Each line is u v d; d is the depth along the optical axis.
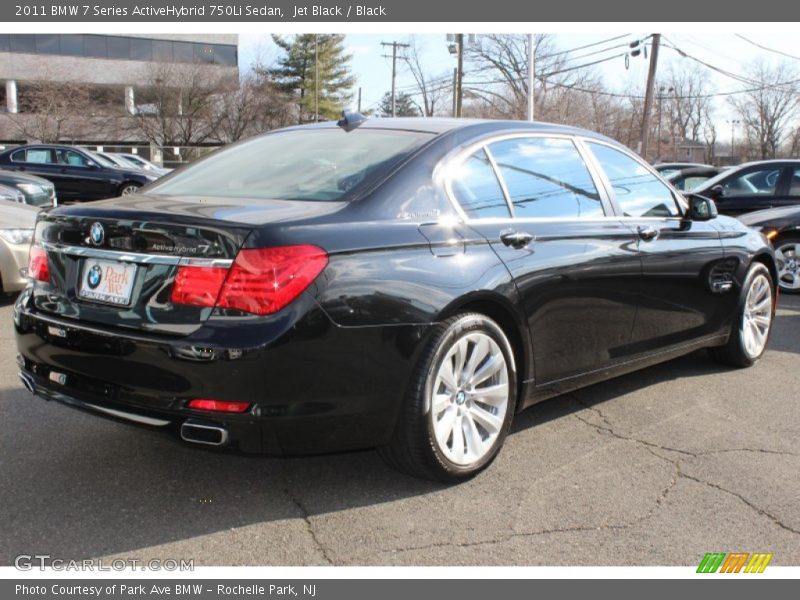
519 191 3.77
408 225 3.21
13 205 7.54
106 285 3.04
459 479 3.38
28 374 3.34
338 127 3.98
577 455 3.78
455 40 39.78
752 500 3.32
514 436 4.03
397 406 3.10
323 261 2.88
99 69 47.03
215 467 3.55
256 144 4.10
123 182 18.14
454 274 3.25
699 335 4.93
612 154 4.49
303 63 60.25
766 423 4.29
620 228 4.19
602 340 4.10
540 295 3.64
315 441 2.96
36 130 42.62
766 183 10.15
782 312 7.67
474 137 3.72
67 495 3.23
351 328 2.92
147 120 43.00
